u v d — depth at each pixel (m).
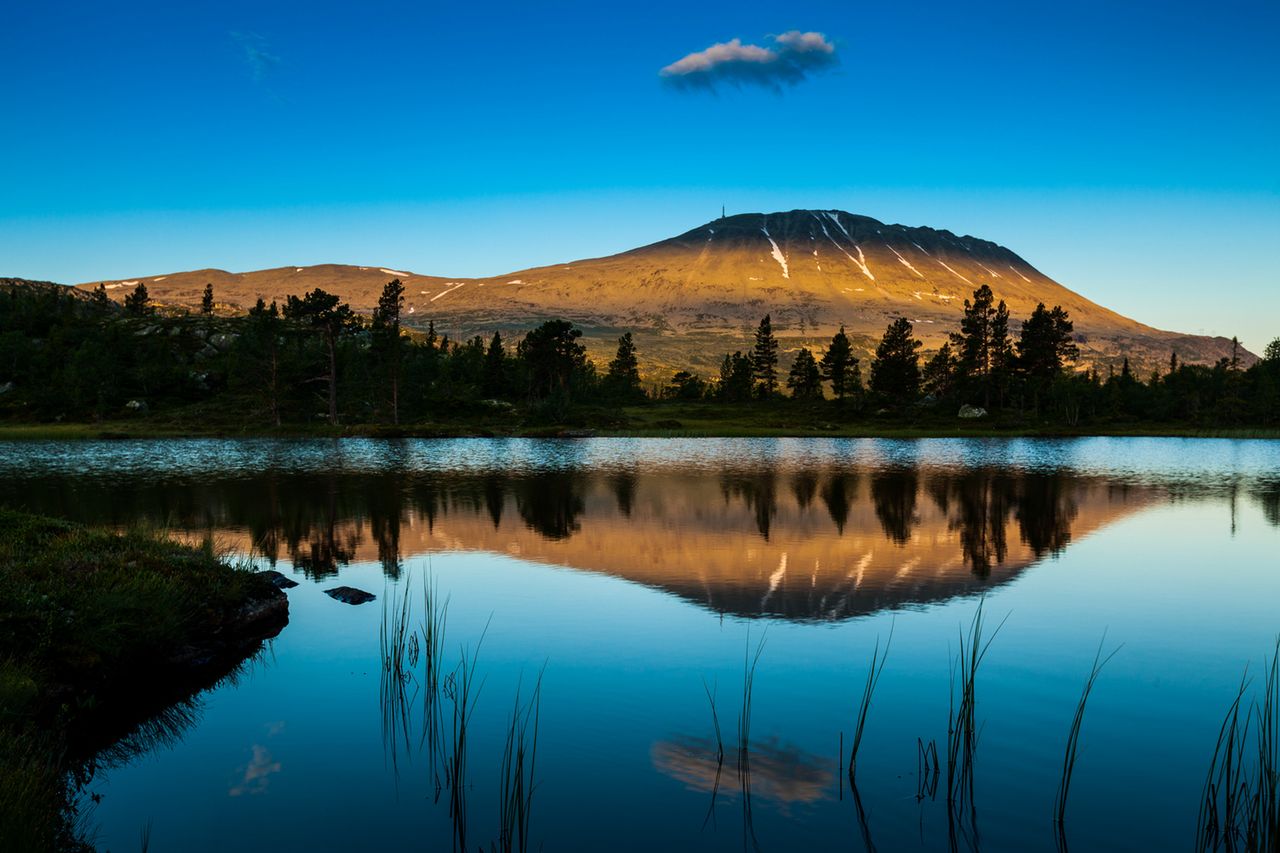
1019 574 27.08
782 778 12.04
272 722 14.45
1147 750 13.08
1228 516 41.72
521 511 42.12
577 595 23.73
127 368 160.12
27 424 129.12
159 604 17.53
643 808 11.12
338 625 20.52
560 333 154.88
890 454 88.62
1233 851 10.10
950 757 11.80
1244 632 20.11
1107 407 159.50
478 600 23.09
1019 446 104.56
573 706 14.85
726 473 64.50
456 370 176.50
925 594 23.97
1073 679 16.48
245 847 10.38
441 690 15.75
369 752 13.13
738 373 189.00
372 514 40.78
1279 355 175.62
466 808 11.24
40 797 10.47
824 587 24.91
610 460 78.31
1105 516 41.28
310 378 138.75
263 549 31.42
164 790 12.02
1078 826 10.71
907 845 10.18
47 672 14.57
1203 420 150.50
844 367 171.88
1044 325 158.88
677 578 26.09
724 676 16.41
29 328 187.75
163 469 65.94
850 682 16.12
